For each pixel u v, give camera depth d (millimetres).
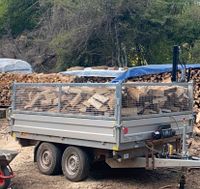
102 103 7922
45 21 30688
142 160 7980
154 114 8195
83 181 8508
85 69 16234
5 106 18109
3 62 20703
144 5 26859
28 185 8398
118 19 26844
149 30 27188
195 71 13758
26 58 29594
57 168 8906
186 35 27781
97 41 27156
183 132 8133
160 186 8242
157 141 8086
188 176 8867
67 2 28094
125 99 7777
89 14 27000
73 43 26875
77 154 8391
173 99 8656
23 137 9320
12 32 34531
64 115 8484
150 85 8320
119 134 7605
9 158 7805
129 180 8625
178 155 7977
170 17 27344
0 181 7844
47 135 8828
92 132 8023
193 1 29953
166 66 13148
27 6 34562
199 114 12578
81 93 8352
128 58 27891
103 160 8586
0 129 14328
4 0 34812
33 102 9133
